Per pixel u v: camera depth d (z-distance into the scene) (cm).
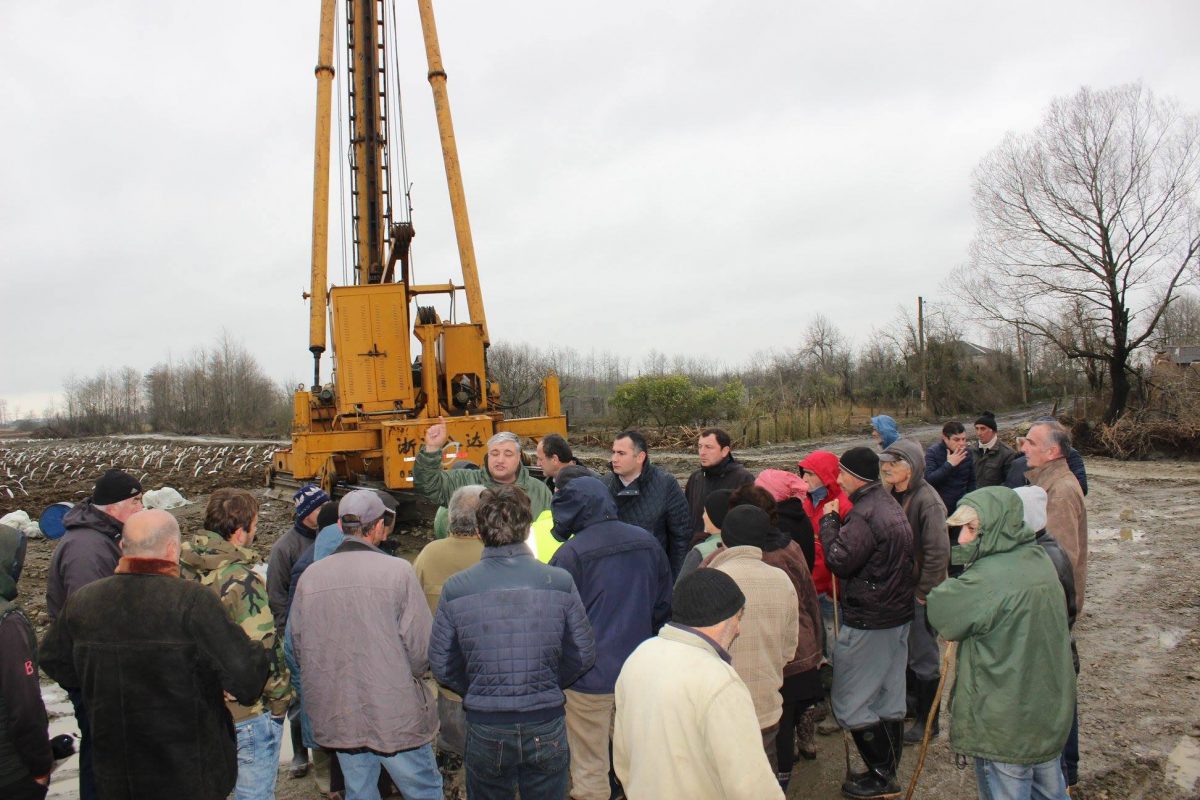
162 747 320
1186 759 488
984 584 351
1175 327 4666
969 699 360
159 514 342
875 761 456
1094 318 2741
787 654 386
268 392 7456
